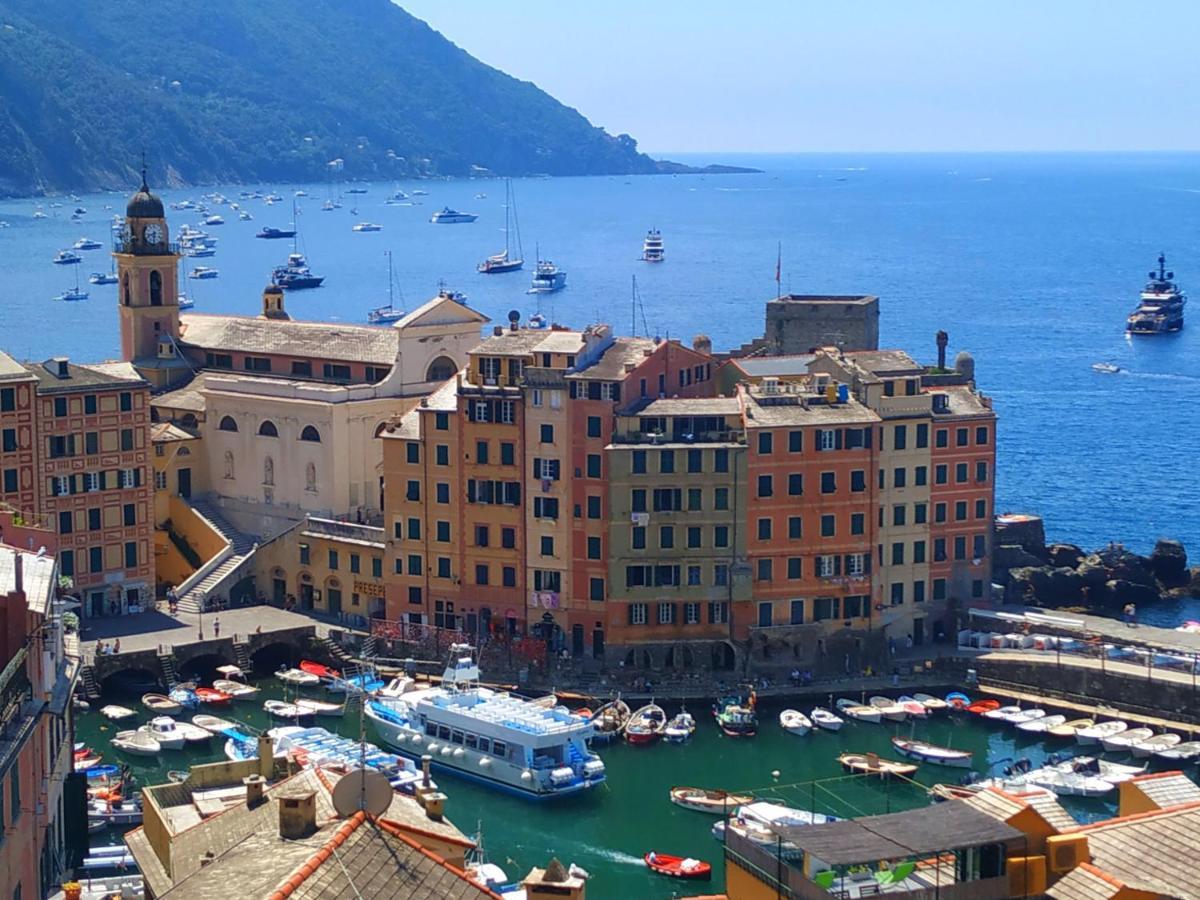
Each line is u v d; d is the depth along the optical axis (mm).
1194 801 84875
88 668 171750
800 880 77625
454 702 156500
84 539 190250
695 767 154375
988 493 185875
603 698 170375
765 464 175500
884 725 165250
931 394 183500
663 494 175750
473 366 183000
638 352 182250
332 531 194625
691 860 132875
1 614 80188
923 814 81062
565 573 179625
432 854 70312
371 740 160250
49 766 86562
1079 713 166625
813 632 178125
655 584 177000
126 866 117062
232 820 82750
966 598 186500
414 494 185750
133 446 192500
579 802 146875
